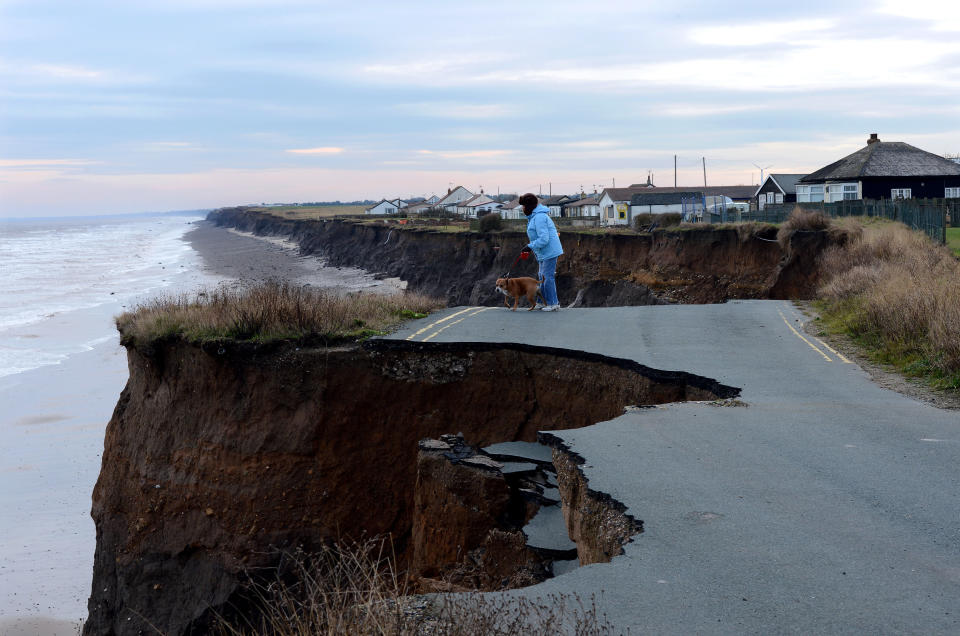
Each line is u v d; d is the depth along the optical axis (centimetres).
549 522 853
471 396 1212
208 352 1230
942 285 1392
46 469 2316
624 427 845
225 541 1188
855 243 2669
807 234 3153
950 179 5228
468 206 12706
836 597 457
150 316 1345
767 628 423
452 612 445
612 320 1573
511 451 1020
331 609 433
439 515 908
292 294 1385
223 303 1350
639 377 1104
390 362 1223
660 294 4228
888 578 480
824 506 606
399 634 416
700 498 625
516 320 1560
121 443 1323
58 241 18500
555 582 492
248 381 1220
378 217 12600
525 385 1209
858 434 811
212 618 1164
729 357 1203
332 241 10525
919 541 537
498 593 482
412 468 1200
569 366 1186
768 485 655
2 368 3675
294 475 1188
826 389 1021
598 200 9131
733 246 4000
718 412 910
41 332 4684
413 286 6638
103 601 1271
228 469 1205
